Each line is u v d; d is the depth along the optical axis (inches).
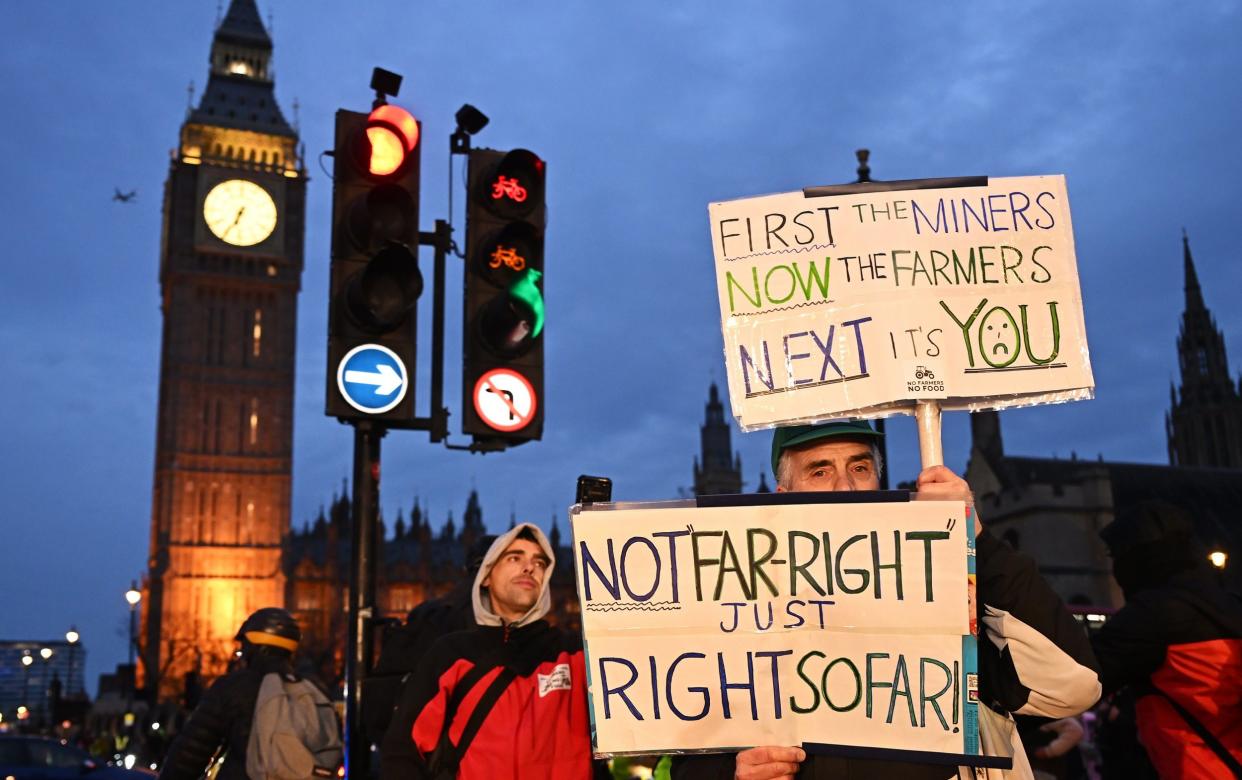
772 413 127.3
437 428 238.7
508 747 142.3
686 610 114.4
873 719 109.4
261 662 210.8
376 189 229.8
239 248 4320.9
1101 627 147.0
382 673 215.0
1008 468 2117.4
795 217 132.3
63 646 3612.2
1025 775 112.0
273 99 4562.0
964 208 132.0
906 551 111.0
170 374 4296.3
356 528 225.3
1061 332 128.2
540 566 156.5
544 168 253.1
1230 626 135.2
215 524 4259.4
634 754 112.5
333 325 226.2
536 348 244.7
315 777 202.2
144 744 1229.1
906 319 128.0
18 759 599.2
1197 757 135.8
